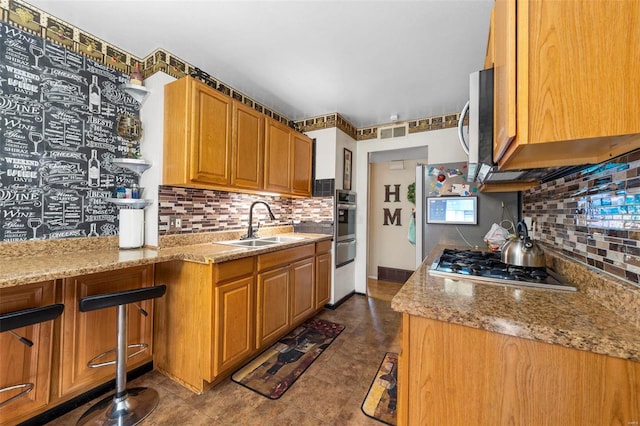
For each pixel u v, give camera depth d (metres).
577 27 0.61
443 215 2.33
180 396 1.62
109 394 1.64
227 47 1.87
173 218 2.00
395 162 4.40
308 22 1.61
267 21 1.61
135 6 1.49
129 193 1.89
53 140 1.60
